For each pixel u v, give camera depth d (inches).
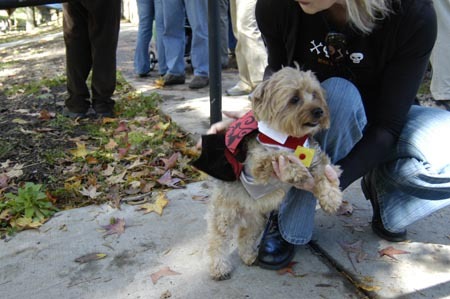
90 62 184.4
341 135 88.7
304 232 94.8
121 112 195.8
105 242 106.3
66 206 123.9
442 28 184.9
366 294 87.2
